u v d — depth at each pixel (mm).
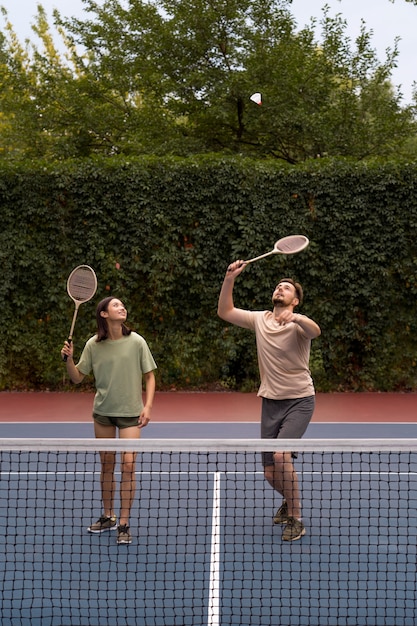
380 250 14719
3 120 27000
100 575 5137
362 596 4832
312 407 6176
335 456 8750
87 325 14711
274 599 4777
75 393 14664
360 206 14602
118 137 23078
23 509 6641
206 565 5309
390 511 6617
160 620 4465
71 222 14750
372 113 22016
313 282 14766
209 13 20719
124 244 14680
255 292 14609
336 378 14969
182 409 12922
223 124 21422
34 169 14695
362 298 14773
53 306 14766
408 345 14969
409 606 4688
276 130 20531
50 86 23562
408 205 14648
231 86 20156
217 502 6898
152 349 14797
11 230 14719
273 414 6215
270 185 14688
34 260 14680
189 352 14727
